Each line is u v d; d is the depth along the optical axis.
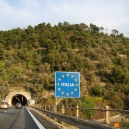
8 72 116.31
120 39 179.38
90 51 131.50
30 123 18.55
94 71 108.75
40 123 18.55
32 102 83.25
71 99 59.28
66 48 137.62
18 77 106.94
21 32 175.00
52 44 139.00
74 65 109.81
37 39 160.25
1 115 29.34
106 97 73.12
